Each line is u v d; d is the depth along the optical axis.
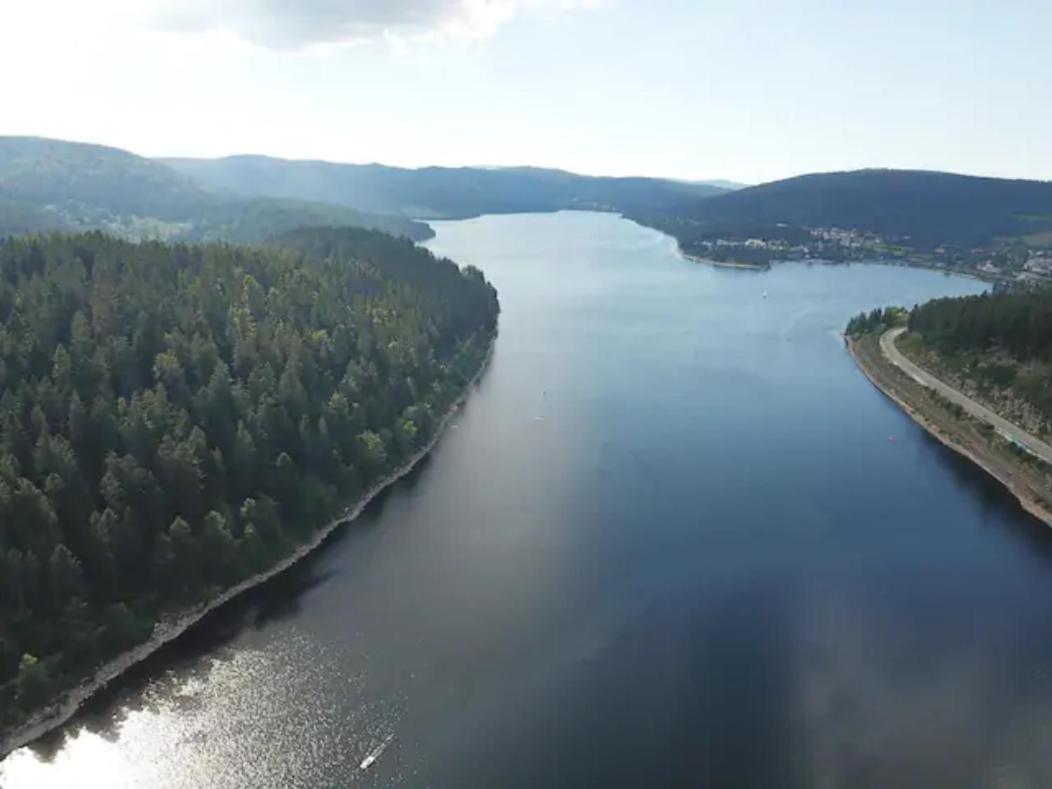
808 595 109.56
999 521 133.75
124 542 102.62
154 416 119.69
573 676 92.69
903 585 112.69
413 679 92.50
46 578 95.69
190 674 93.88
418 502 137.62
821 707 88.12
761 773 79.06
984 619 105.00
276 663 95.56
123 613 97.69
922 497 142.50
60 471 104.94
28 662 87.75
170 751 82.81
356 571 115.50
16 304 142.75
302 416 137.62
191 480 112.06
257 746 83.12
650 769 79.25
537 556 119.38
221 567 109.44
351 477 136.00
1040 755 81.69
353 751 82.12
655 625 102.12
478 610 105.69
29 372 124.12
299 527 122.62
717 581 112.56
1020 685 92.06
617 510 134.75
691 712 87.00
